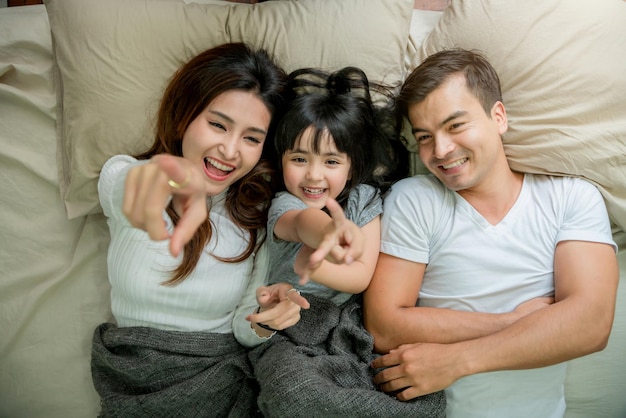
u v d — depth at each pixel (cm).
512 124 108
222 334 107
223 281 105
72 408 117
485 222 104
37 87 115
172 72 110
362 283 101
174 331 103
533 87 107
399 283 104
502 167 104
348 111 101
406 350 99
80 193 113
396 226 106
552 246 103
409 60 120
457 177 100
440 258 106
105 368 106
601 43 106
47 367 116
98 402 117
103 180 96
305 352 102
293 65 113
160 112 105
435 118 98
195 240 101
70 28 106
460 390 102
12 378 115
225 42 114
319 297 108
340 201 110
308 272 66
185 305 103
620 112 107
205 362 103
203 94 97
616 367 114
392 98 112
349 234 65
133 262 101
